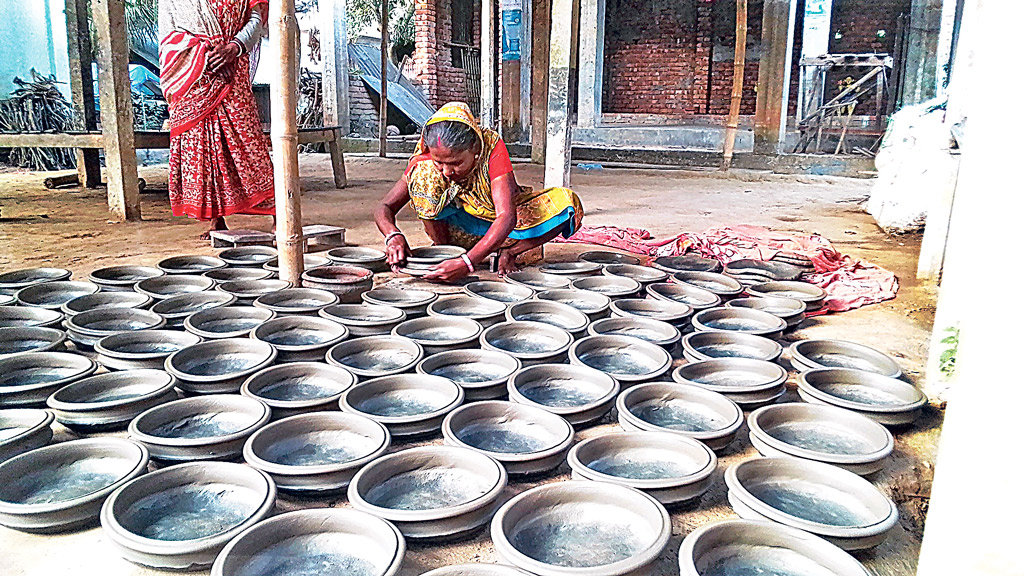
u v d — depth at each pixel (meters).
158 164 9.67
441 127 2.62
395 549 1.13
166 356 1.92
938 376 1.93
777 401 1.91
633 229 4.34
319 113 12.70
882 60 10.45
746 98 13.70
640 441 1.53
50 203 5.58
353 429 1.58
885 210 4.82
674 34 13.92
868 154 10.16
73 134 4.75
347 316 2.43
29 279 2.76
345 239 4.12
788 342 2.44
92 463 1.46
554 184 4.30
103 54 4.51
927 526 0.89
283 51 2.57
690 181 8.05
